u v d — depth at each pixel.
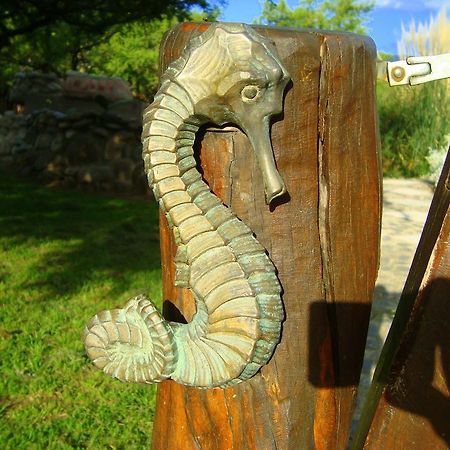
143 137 1.08
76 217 6.96
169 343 1.07
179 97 1.04
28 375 3.29
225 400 1.16
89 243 5.84
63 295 4.39
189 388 1.20
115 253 5.54
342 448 1.26
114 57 20.11
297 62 1.06
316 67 1.08
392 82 1.13
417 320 1.07
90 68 20.73
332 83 1.09
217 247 1.06
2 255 5.34
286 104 1.07
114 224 6.67
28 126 10.27
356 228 1.17
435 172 9.77
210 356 1.07
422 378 1.07
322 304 1.16
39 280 4.70
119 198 8.29
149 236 6.21
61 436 2.82
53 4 6.89
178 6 6.80
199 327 1.08
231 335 1.06
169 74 1.06
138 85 20.62
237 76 1.00
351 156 1.14
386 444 1.11
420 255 1.10
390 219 6.85
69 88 11.41
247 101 1.01
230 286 1.05
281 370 1.13
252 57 1.00
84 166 8.96
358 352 1.24
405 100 10.84
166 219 1.15
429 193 8.77
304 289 1.13
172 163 1.06
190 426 1.22
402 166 10.78
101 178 8.81
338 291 1.17
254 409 1.15
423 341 1.06
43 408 3.02
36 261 5.20
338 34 1.11
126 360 1.10
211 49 1.01
